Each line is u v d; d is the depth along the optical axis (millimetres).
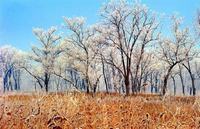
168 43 68438
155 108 5578
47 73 86000
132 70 78938
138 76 80812
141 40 67250
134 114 4844
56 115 4059
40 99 4480
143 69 81750
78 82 91938
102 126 3895
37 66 89000
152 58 77312
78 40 76812
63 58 84688
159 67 81188
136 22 65688
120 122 4188
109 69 87062
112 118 4336
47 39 90250
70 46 79250
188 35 68875
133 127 4148
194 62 96688
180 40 68438
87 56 74250
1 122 3686
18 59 94312
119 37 64250
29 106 4316
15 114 3965
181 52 68562
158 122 4391
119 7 65188
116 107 5184
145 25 66562
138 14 65438
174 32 69125
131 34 65125
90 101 5309
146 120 4285
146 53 73188
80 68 75375
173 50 68438
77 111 4312
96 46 68812
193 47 69312
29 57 89625
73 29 76938
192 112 5523
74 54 76375
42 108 4250
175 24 69688
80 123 3961
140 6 65562
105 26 65750
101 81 90500
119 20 64688
